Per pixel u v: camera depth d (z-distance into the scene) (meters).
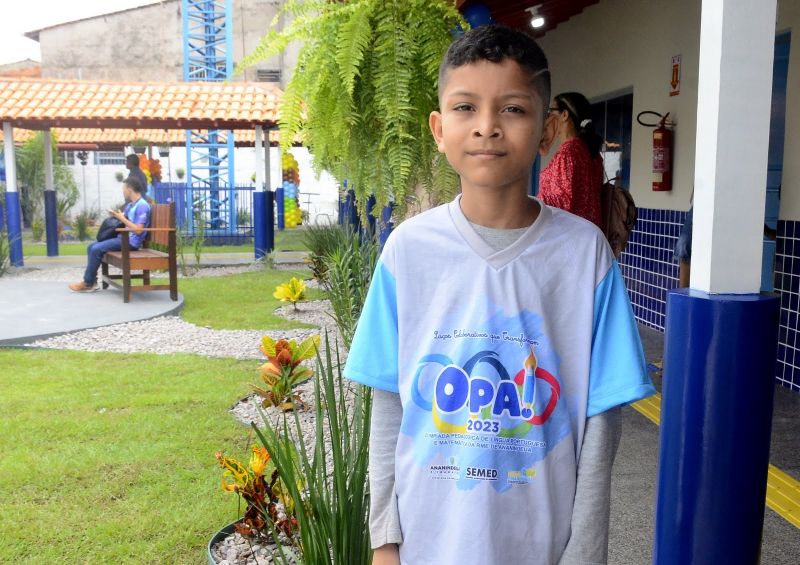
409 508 1.37
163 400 4.75
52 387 5.11
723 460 1.56
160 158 25.67
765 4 1.57
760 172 1.60
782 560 2.78
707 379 1.56
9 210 12.33
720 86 1.57
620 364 1.34
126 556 2.79
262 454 2.79
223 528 2.92
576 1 7.69
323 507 2.16
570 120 3.54
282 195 20.56
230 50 22.17
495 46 1.31
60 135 22.02
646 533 2.96
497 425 1.33
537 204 1.44
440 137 1.47
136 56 27.69
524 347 1.33
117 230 8.48
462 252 1.37
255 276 11.38
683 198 6.40
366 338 1.43
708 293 1.62
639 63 7.09
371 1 2.27
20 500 3.27
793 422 4.28
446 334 1.37
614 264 1.40
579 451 1.36
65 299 8.84
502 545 1.31
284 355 4.46
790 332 4.98
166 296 9.13
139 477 3.50
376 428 1.44
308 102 2.42
